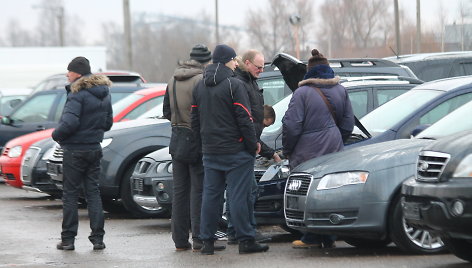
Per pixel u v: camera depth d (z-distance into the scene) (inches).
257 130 738.8
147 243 834.2
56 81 1926.7
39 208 1181.7
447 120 761.6
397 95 968.3
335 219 695.1
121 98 1393.9
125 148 1040.8
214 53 725.9
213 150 724.0
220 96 716.7
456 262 672.4
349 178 695.1
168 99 772.0
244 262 696.4
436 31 2765.7
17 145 1290.6
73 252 783.1
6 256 764.6
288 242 826.2
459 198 588.1
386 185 689.0
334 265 668.1
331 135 750.5
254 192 775.7
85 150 784.3
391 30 3823.8
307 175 721.6
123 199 1039.6
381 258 699.4
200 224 748.6
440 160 615.5
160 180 935.0
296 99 753.0
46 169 1172.5
